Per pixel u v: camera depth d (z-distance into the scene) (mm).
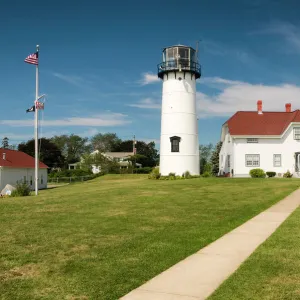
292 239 10398
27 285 7164
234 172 42500
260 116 45188
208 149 84688
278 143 42594
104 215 14836
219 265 8227
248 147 42656
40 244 10305
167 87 42812
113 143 131000
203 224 12883
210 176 42281
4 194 33031
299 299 6238
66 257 9031
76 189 32719
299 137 42406
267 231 11664
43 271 8000
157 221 13453
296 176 41781
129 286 7023
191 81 42906
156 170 46625
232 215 14672
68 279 7465
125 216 14508
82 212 15734
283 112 46062
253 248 9609
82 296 6590
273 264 8125
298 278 7227
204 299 6320
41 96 32031
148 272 7820
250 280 7133
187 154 41938
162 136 42969
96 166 84875
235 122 44125
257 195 21344
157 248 9719
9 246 10125
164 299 6363
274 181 31469
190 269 7980
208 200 19250
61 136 129250
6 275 7773
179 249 9602
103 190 26125
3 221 14023
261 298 6285
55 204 18766
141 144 109250
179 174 41656
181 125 42031
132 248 9742
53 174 73938
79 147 129750
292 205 17359
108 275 7664
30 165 50094
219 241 10461
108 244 10188
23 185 31109
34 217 14828
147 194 22219
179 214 14938
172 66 42312
